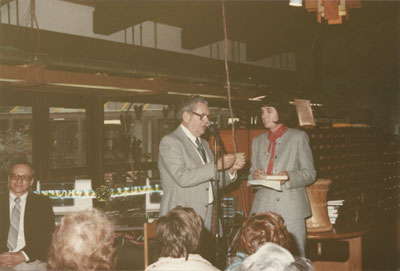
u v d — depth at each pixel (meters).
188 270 1.64
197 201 2.69
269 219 1.66
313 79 13.68
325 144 4.76
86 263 1.35
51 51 7.34
